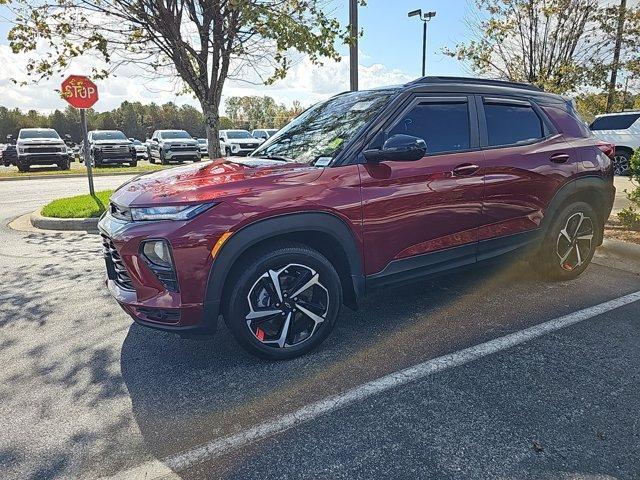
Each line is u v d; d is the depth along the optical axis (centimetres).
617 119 1248
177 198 269
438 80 354
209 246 265
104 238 310
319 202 289
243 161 341
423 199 327
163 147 2272
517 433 229
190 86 779
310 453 220
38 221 765
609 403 251
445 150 344
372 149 308
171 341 339
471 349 314
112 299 429
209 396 269
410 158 298
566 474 202
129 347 332
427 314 374
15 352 328
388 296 413
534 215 391
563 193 403
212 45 747
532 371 285
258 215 273
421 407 252
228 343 333
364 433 232
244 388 276
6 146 2611
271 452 221
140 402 265
